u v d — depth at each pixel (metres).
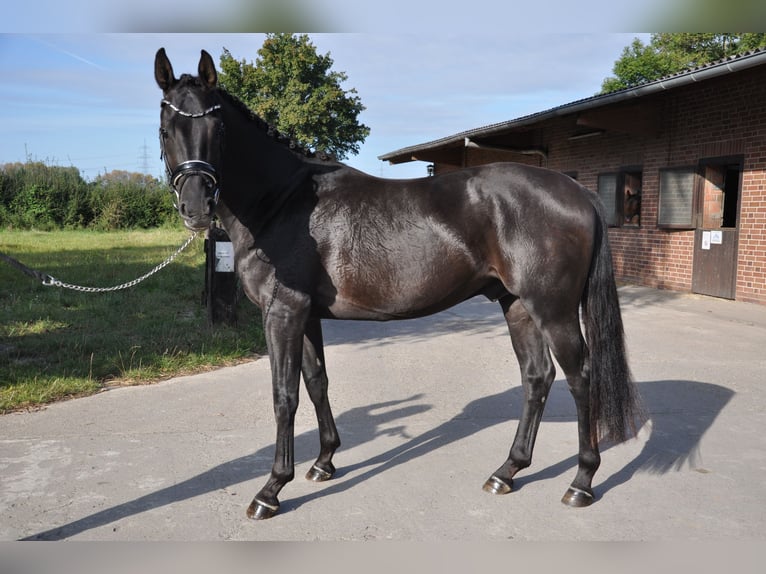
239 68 28.62
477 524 3.14
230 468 3.81
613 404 3.28
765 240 9.64
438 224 3.25
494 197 3.27
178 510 3.28
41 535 3.02
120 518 3.19
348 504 3.37
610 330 3.31
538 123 12.98
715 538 2.97
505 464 3.55
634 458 3.94
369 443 4.27
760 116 9.57
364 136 29.83
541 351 3.59
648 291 11.63
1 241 21.72
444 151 20.41
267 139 3.35
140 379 5.68
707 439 4.24
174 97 2.98
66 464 3.84
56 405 4.98
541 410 3.59
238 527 3.12
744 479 3.62
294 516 3.23
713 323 8.44
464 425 4.61
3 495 3.43
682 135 11.24
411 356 6.75
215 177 2.96
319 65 28.66
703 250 10.89
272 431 4.43
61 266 13.57
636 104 11.46
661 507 3.29
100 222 31.19
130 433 4.38
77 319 8.05
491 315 9.48
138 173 39.56
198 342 6.87
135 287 10.82
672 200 11.52
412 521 3.17
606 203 13.59
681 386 5.48
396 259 3.24
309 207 3.30
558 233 3.20
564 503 3.34
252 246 3.28
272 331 3.26
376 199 3.32
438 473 3.77
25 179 31.14
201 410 4.88
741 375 5.85
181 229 30.52
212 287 7.62
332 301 3.33
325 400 3.68
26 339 6.86
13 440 4.23
